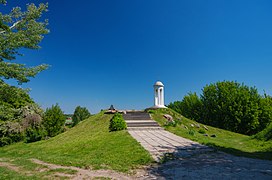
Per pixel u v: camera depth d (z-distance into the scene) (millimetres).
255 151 12805
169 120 23516
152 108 28312
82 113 41469
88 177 6926
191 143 12953
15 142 26047
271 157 10484
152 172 7410
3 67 11977
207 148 11453
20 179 6844
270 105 33125
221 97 34375
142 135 16234
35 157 11945
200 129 22594
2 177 7160
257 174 6918
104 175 7219
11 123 24688
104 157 10422
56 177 6977
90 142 14969
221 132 24969
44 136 25188
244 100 31750
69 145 15805
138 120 23109
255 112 30719
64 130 28188
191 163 8484
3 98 13523
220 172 7168
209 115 35750
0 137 25016
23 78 12711
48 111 27422
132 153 10359
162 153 10172
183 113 41844
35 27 13328
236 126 31656
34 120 26344
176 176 6805
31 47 13461
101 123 22750
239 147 14312
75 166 8789
